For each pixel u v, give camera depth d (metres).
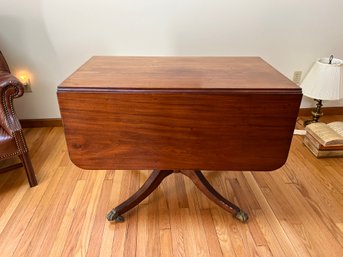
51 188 1.67
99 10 1.98
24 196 1.60
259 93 1.08
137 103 1.10
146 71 1.31
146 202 1.58
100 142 1.19
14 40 2.02
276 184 1.72
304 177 1.77
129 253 1.28
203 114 1.12
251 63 1.46
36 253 1.27
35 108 2.29
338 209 1.53
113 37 2.08
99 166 1.25
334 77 1.97
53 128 2.35
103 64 1.41
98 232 1.38
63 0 1.93
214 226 1.42
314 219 1.46
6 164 1.90
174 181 1.75
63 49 2.09
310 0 2.05
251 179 1.76
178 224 1.43
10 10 1.92
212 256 1.27
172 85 1.12
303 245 1.32
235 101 1.10
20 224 1.42
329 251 1.29
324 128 1.99
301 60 2.28
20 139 1.53
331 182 1.73
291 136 1.17
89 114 1.13
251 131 1.16
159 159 1.23
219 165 1.24
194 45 2.14
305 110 2.47
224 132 1.16
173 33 2.09
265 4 2.04
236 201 1.58
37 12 1.95
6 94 1.45
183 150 1.20
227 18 2.07
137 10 2.00
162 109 1.12
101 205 1.55
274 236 1.37
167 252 1.29
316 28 2.16
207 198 1.61
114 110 1.12
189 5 2.00
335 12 2.12
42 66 2.13
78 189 1.66
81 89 1.09
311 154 2.00
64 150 2.05
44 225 1.41
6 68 1.76
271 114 1.12
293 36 2.18
